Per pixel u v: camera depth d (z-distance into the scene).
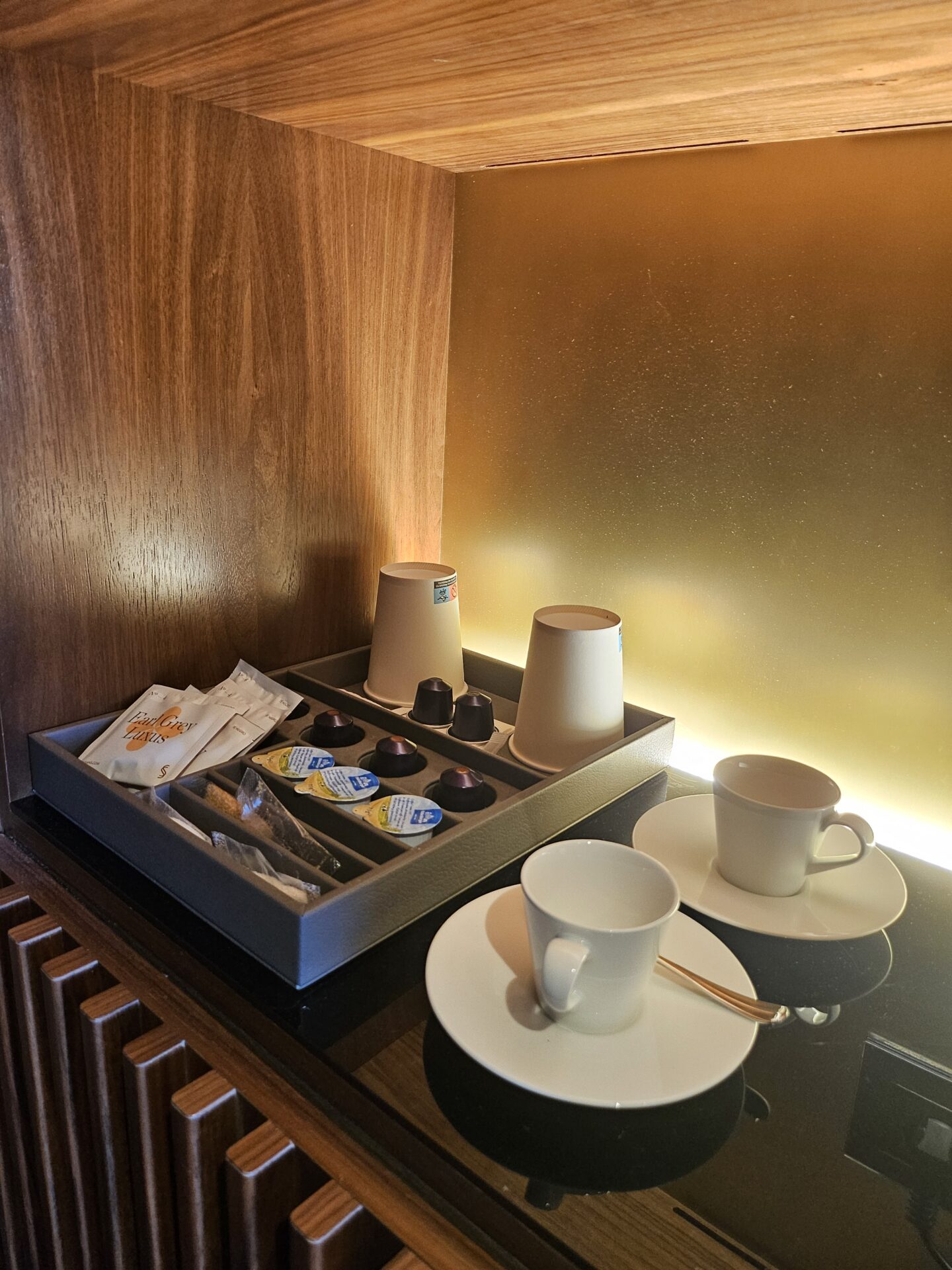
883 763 0.92
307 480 1.06
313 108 0.83
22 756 0.87
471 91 0.72
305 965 0.62
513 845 0.78
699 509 1.00
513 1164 0.51
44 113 0.75
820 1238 0.47
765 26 0.52
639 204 0.98
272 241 0.95
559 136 0.88
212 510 0.97
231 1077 0.62
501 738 1.00
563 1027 0.58
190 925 0.70
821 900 0.75
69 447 0.84
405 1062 0.58
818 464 0.90
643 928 0.54
